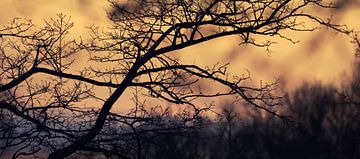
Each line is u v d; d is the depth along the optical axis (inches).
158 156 1486.2
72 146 1392.7
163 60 1449.3
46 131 1390.3
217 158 2874.0
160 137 1491.1
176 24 1419.8
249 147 3324.3
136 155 1471.5
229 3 1405.0
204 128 1502.2
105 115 1396.4
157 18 1437.0
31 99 1408.7
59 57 1419.8
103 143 1433.3
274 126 3671.3
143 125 1443.2
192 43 1419.8
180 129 1443.2
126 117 1434.5
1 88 1376.7
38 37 1417.3
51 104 1417.3
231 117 1566.2
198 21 1405.0
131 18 1451.8
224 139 2849.4
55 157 1382.9
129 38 1454.2
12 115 1386.6
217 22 1412.4
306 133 3809.1
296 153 3804.1
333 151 3909.9
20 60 1419.8
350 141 3873.0
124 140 1433.3
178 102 1419.8
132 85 1413.6
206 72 1430.9
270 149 3678.6
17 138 1378.0
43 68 1387.8
